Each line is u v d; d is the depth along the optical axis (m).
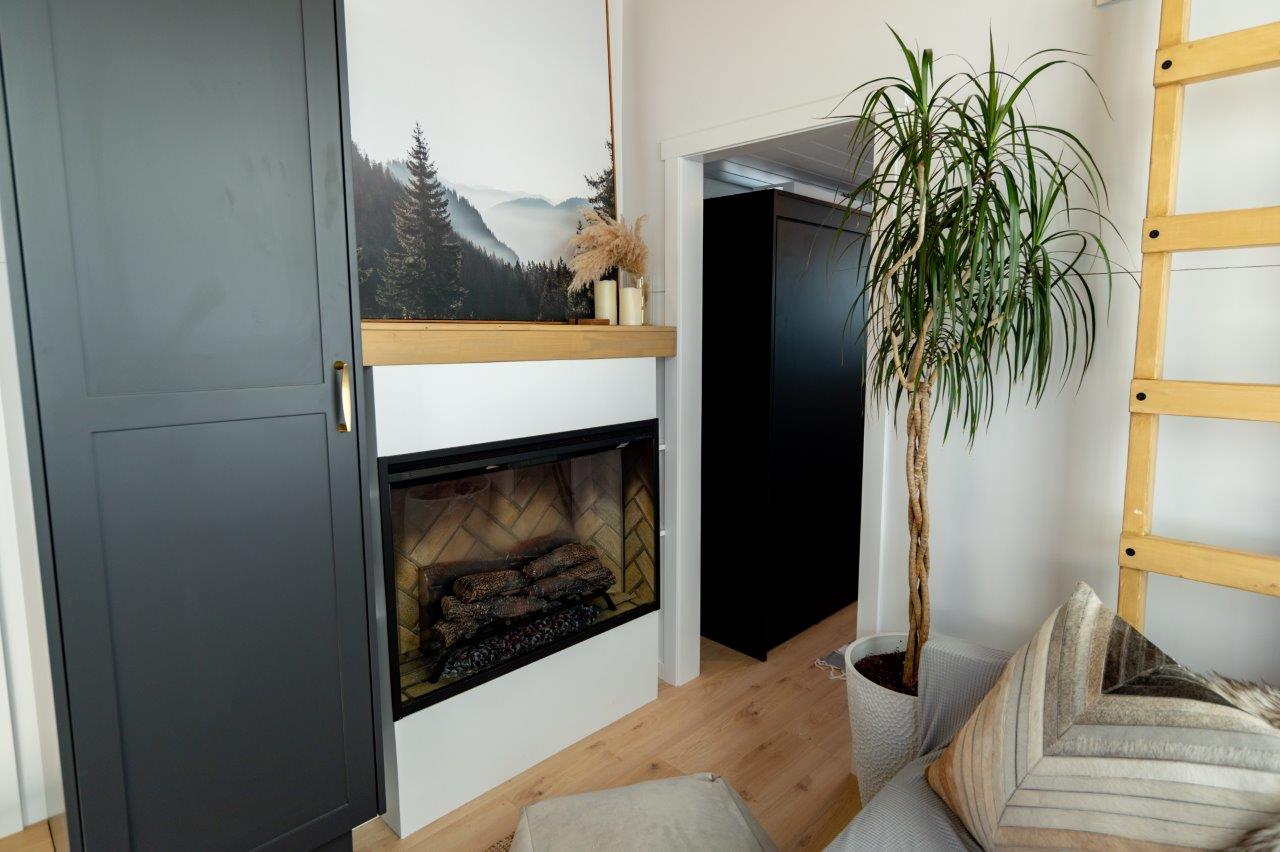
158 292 1.39
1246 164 1.49
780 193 2.82
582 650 2.39
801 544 3.21
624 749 2.36
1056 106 1.74
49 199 1.27
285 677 1.63
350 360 1.66
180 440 1.44
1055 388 1.79
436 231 2.17
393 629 1.90
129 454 1.39
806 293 3.05
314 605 1.66
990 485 1.93
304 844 1.70
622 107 2.75
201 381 1.46
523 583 2.24
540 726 2.28
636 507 2.60
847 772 2.21
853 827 1.31
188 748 1.51
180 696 1.49
